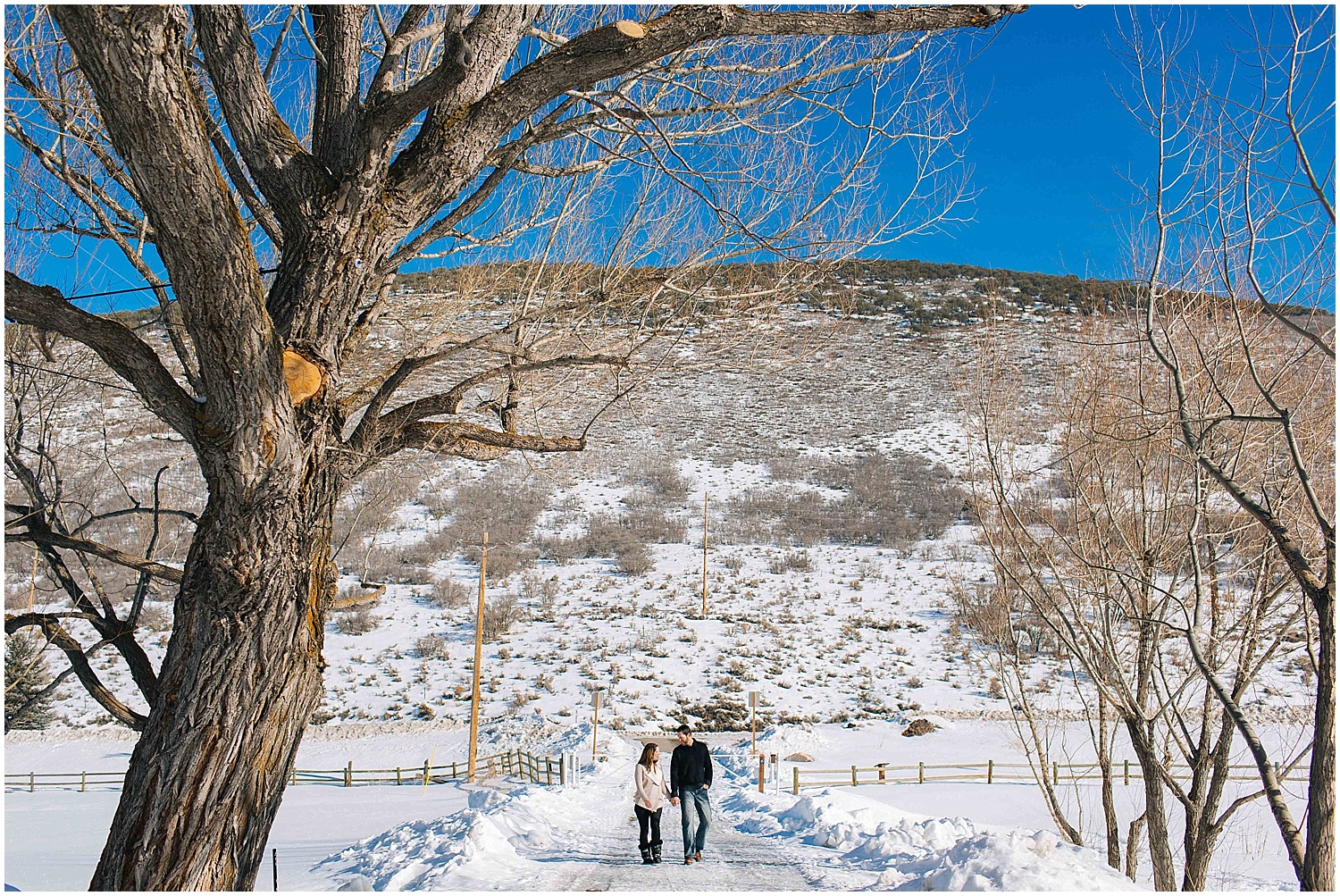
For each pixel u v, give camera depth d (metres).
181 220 2.91
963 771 21.91
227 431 3.31
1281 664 18.64
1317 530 6.58
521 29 4.09
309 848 12.99
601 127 4.76
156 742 3.39
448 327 5.95
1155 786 7.56
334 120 4.00
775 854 9.55
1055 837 6.92
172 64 2.75
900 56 4.86
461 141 3.85
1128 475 7.96
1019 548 8.17
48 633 4.25
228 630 3.43
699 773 9.08
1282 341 6.88
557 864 8.99
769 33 3.65
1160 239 5.09
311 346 3.70
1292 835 4.48
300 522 3.62
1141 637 7.83
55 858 12.20
